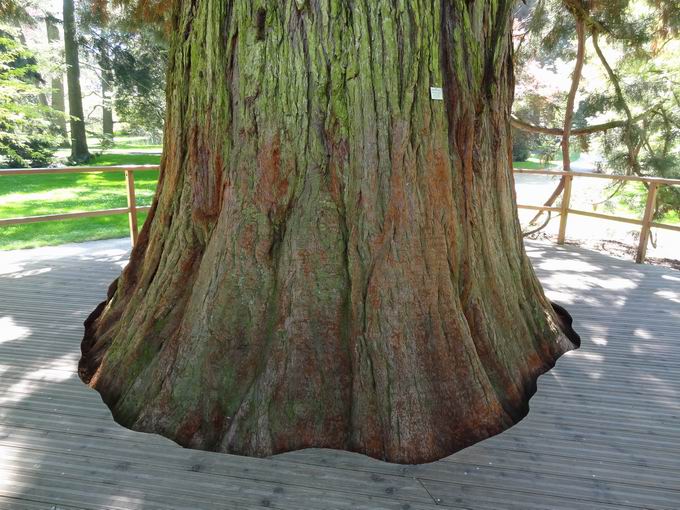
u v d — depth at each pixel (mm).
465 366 2588
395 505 2037
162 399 2562
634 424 2680
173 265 2898
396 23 2396
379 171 2459
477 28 2779
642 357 3523
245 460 2303
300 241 2523
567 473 2260
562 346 3586
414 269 2502
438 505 2041
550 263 6145
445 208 2604
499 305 3094
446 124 2613
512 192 3434
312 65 2418
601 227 10375
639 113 9211
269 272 2572
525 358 3182
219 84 2600
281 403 2453
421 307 2516
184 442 2439
